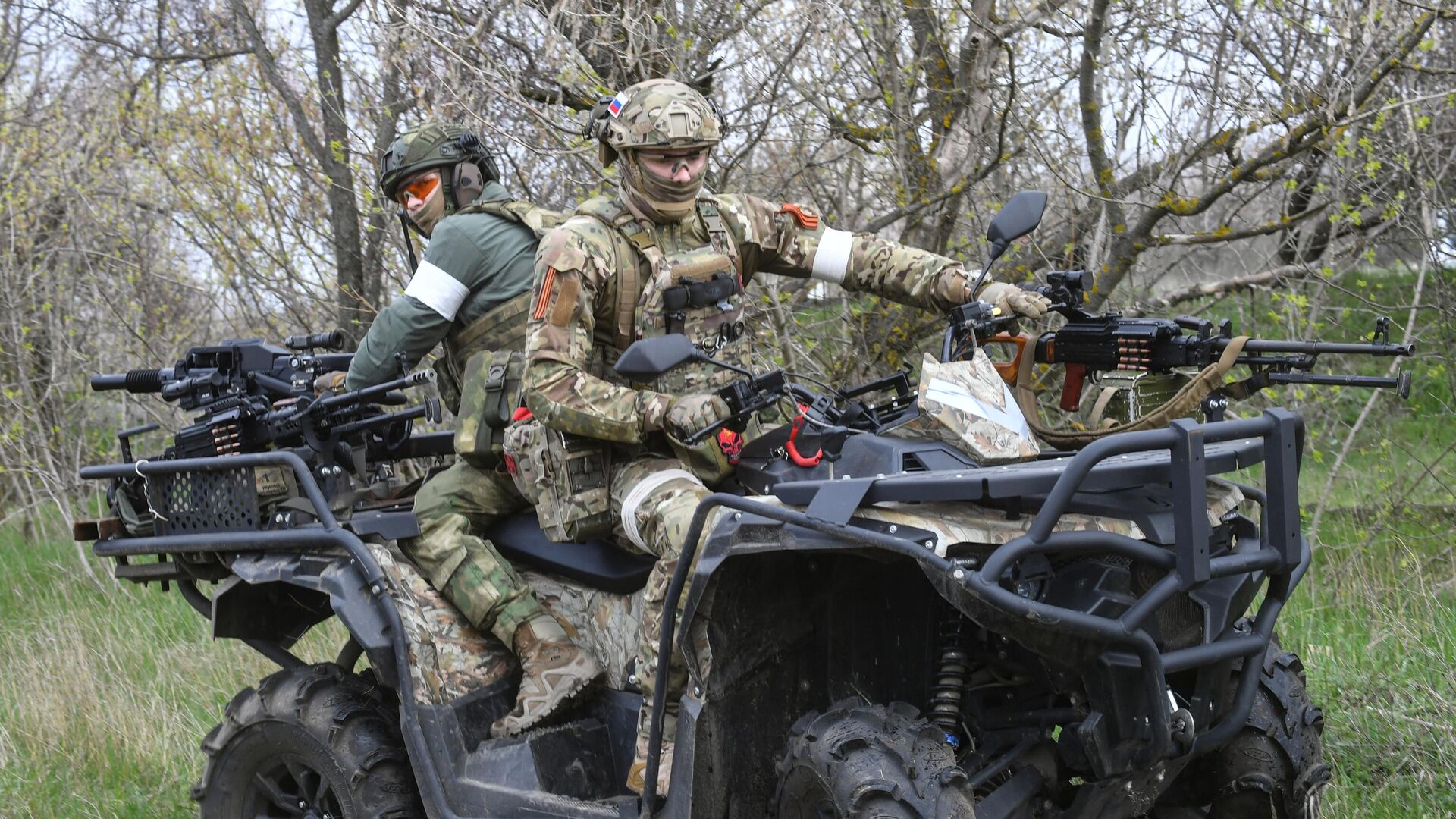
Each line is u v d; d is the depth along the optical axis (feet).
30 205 26.27
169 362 26.66
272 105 24.27
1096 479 9.39
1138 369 11.48
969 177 19.03
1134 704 9.34
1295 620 17.89
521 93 20.17
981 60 19.62
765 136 20.53
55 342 26.00
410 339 13.11
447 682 12.05
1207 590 10.01
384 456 13.87
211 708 18.35
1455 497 21.02
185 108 25.39
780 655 10.88
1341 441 23.17
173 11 28.25
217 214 24.31
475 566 12.25
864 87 20.77
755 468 11.25
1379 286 23.65
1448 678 15.15
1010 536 9.47
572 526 11.61
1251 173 18.70
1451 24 19.92
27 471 26.27
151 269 26.66
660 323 11.42
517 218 13.17
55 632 21.56
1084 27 19.31
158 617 22.27
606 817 11.09
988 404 10.68
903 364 20.53
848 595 10.95
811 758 9.75
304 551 12.52
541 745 11.78
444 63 20.29
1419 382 24.32
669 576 11.00
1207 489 10.53
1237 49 18.67
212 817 13.16
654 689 10.57
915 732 9.61
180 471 12.99
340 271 23.24
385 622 12.01
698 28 19.61
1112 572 9.80
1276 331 22.03
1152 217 18.99
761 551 9.86
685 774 10.42
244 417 12.86
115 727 17.39
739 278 12.12
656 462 11.62
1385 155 19.17
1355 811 13.32
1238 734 11.44
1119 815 10.30
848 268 12.54
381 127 22.20
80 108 27.58
